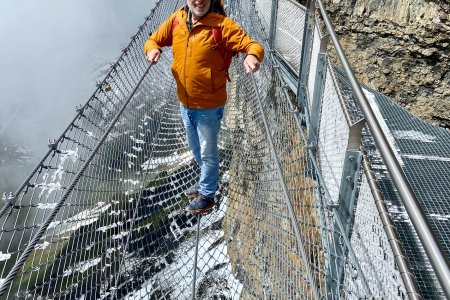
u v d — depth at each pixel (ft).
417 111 18.38
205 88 8.23
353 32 20.86
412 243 7.98
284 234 10.41
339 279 7.80
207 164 9.64
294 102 15.88
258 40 19.69
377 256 5.83
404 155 11.70
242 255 13.09
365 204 6.48
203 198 10.37
